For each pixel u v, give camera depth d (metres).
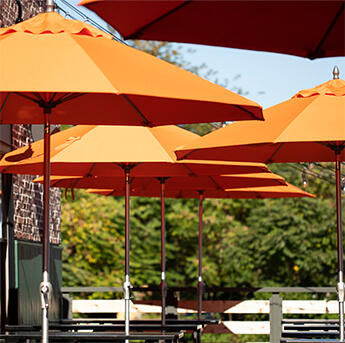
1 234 9.77
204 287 12.38
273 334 12.24
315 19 4.16
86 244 23.19
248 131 7.52
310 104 7.49
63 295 12.63
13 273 9.95
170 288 12.39
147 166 9.05
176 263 25.67
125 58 5.40
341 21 4.18
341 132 6.97
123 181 10.60
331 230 22.88
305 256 23.05
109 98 6.16
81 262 23.41
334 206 23.19
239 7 4.03
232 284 24.84
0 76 4.87
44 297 5.45
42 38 5.35
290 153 8.75
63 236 23.02
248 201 24.83
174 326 9.21
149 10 3.98
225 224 25.27
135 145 7.84
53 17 5.58
